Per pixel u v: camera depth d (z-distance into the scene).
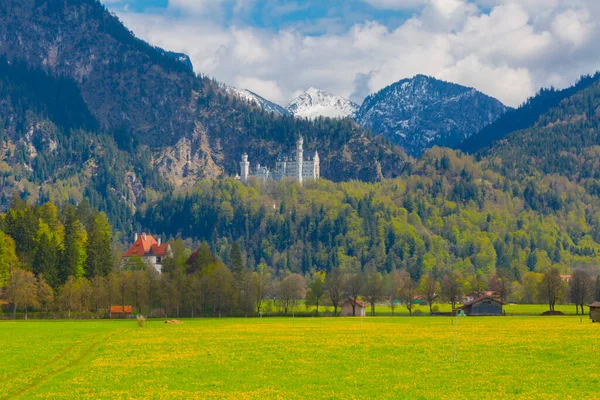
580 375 105.19
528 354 127.19
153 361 120.12
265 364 116.38
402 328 190.25
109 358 124.19
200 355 127.69
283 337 162.12
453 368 112.00
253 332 177.88
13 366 115.31
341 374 106.62
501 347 137.50
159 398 90.44
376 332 175.88
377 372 108.44
